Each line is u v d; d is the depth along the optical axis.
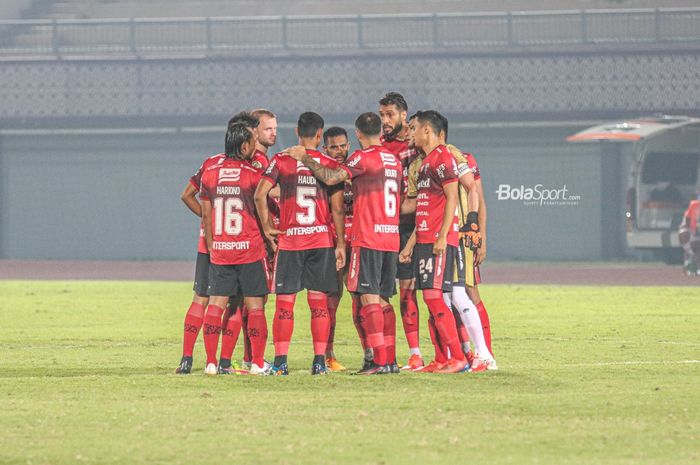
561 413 24.19
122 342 43.03
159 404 25.56
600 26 129.00
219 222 31.70
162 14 153.25
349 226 33.47
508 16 127.81
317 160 31.28
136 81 128.62
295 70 127.75
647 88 124.00
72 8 152.88
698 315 54.06
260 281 31.91
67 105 129.00
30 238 128.88
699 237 93.69
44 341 43.31
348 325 50.41
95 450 20.30
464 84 125.69
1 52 130.62
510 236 124.44
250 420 23.33
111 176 128.25
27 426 22.69
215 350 31.77
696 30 126.94
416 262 31.94
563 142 123.75
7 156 128.75
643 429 22.23
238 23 137.62
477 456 19.72
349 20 130.38
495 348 39.72
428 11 150.12
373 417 23.69
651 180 111.00
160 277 94.12
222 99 128.25
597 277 91.94
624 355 37.22
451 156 31.28
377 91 126.81
